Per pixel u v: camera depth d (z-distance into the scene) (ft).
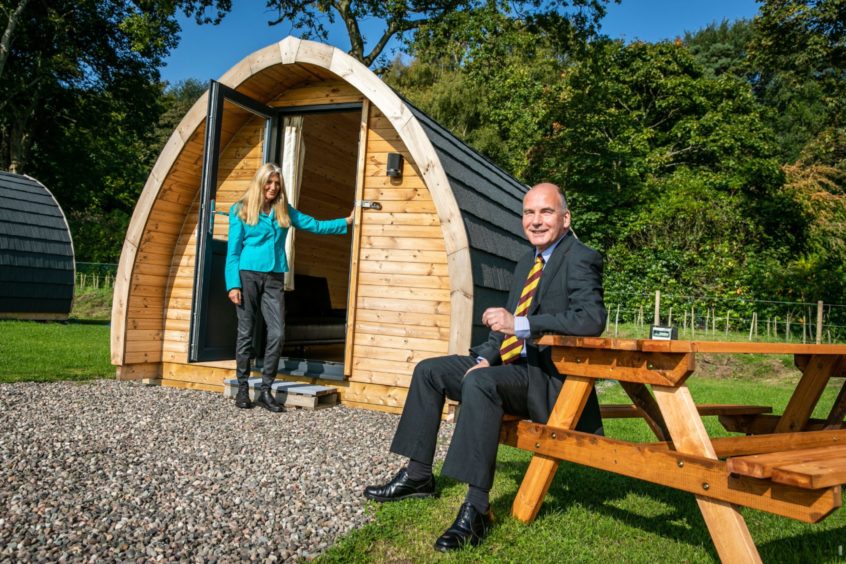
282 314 17.98
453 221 17.16
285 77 20.39
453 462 8.48
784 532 9.45
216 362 20.97
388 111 18.02
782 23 50.42
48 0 73.51
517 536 8.64
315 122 27.66
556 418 8.78
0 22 69.72
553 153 67.46
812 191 65.46
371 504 9.90
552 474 9.03
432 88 83.15
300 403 18.21
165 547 7.97
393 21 63.57
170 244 21.90
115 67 83.61
